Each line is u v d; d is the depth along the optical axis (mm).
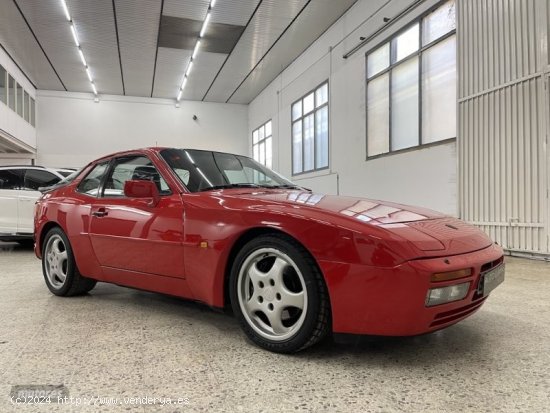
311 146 11914
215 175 2586
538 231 4891
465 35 5969
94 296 3078
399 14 7641
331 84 10492
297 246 1775
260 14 9812
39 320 2443
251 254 1923
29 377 1641
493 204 5523
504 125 5344
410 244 1609
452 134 6426
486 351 1913
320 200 2066
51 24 10234
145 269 2393
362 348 1940
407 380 1605
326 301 1727
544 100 4801
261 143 16609
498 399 1456
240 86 15703
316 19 10109
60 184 3365
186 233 2158
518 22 5129
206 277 2072
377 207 2027
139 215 2432
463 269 1650
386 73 8195
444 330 2225
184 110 17516
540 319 2434
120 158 2857
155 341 2057
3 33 10742
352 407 1398
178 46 11695
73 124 16125
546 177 4777
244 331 1984
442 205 6590
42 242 3281
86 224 2768
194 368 1723
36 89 15625
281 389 1530
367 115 8906
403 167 7578
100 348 1961
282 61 13055
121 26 10367
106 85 15305
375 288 1592
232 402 1435
